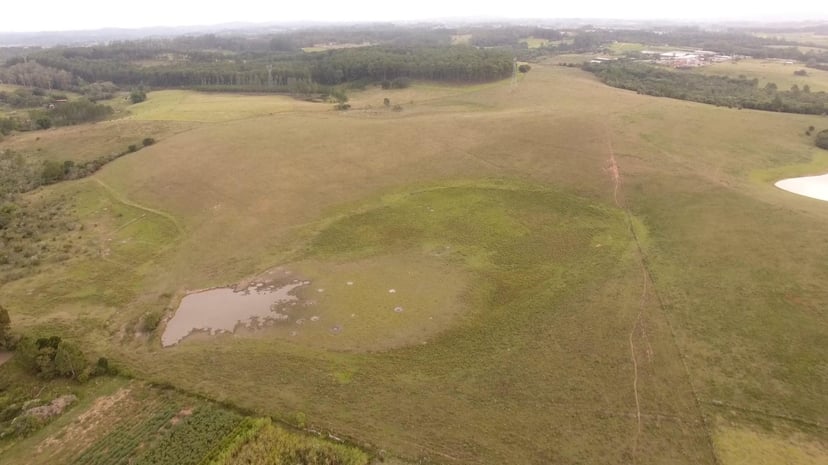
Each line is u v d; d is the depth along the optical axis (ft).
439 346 124.98
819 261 142.82
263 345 127.54
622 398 105.81
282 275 158.71
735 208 177.99
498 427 100.78
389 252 169.99
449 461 93.91
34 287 154.10
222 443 97.66
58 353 115.24
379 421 103.24
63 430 103.35
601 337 123.85
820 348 113.50
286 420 103.76
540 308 136.87
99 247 178.09
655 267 151.74
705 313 128.98
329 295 147.43
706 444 94.53
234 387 113.39
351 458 94.27
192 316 140.15
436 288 149.38
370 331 131.54
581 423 100.63
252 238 180.75
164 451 97.35
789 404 101.24
